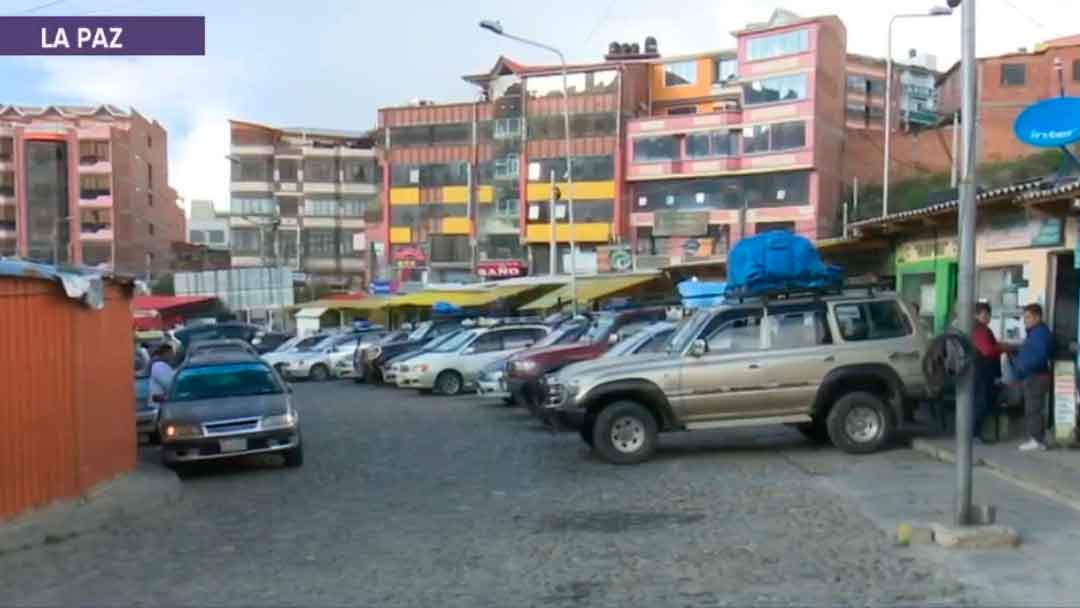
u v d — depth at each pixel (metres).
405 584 7.28
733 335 13.27
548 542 8.55
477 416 20.31
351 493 11.68
